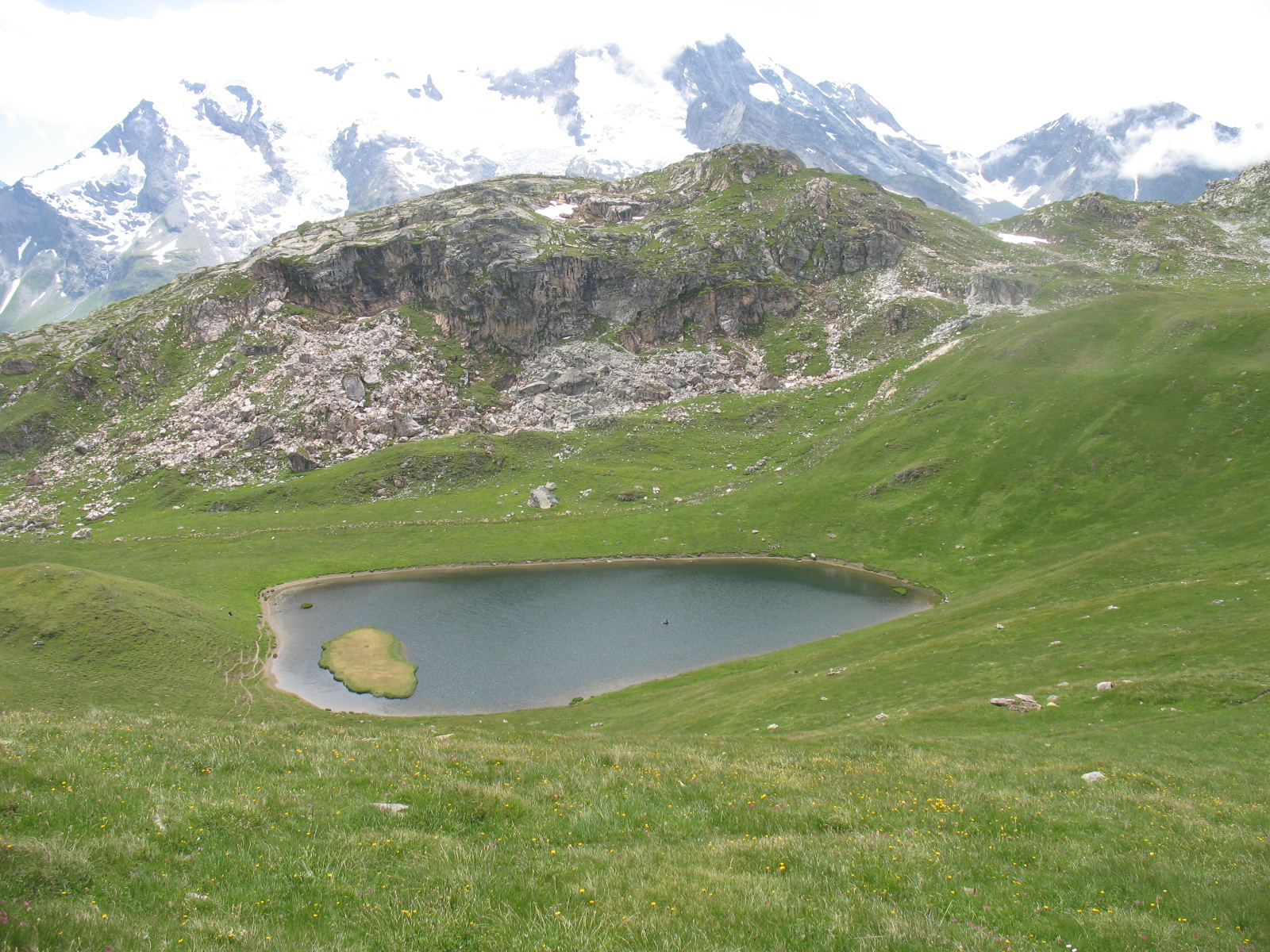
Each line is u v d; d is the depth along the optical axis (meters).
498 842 18.39
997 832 21.27
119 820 17.23
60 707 79.38
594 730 63.41
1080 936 14.28
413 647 100.31
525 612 113.19
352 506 180.62
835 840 19.64
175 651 96.19
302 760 24.50
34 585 103.38
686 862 17.53
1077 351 159.00
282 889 14.85
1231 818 23.33
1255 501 95.06
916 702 52.09
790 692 61.12
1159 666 48.81
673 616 106.81
